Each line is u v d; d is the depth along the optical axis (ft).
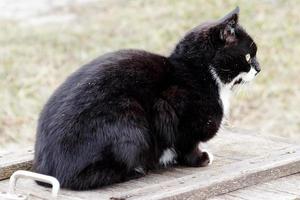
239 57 17.58
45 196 14.69
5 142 29.07
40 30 45.06
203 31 17.25
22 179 15.94
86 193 15.23
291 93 34.83
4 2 52.08
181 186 14.75
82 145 15.19
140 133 15.66
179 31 42.45
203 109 16.90
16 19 48.11
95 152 15.16
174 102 16.46
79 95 15.57
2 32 44.65
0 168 16.85
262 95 34.45
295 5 46.37
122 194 14.61
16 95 33.88
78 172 15.19
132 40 41.86
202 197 14.78
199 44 17.13
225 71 17.44
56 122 15.51
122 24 45.52
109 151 15.25
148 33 42.96
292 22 43.24
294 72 36.99
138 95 15.97
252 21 42.93
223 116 17.76
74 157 15.20
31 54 40.24
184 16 45.27
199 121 16.92
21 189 15.26
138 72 16.19
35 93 34.04
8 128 30.48
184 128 16.84
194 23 43.52
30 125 30.58
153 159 16.57
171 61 17.13
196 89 16.83
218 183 15.06
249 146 18.95
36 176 13.83
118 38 42.57
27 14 49.34
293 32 41.75
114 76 15.88
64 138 15.31
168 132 16.52
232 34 17.48
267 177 16.07
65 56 39.93
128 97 15.74
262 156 17.29
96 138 15.20
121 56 16.55
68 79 16.34
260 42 39.42
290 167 16.53
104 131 15.24
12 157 17.66
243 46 17.69
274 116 32.53
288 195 15.20
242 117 32.40
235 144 19.16
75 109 15.42
